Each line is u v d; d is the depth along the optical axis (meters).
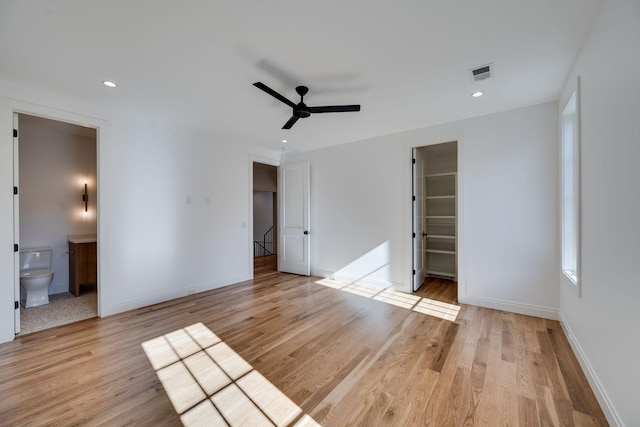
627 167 1.48
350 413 1.72
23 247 4.09
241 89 2.82
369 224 4.60
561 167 2.95
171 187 3.94
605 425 1.62
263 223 9.57
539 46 2.12
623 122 1.52
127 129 3.51
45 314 3.38
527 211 3.25
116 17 1.78
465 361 2.29
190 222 4.16
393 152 4.34
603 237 1.79
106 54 2.21
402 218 4.27
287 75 2.54
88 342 2.65
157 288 3.79
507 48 2.14
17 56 2.23
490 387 1.96
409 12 1.75
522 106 3.26
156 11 1.73
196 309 3.54
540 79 2.63
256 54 2.22
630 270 1.45
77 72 2.49
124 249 3.48
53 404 1.80
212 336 2.78
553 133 3.11
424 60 2.31
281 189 5.70
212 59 2.29
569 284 2.60
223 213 4.61
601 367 1.80
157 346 2.57
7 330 2.66
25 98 2.75
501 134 3.40
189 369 2.20
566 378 2.05
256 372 2.16
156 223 3.78
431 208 5.43
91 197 4.71
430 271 5.29
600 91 1.80
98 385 2.00
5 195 2.67
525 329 2.88
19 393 1.91
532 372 2.13
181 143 4.06
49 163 4.31
